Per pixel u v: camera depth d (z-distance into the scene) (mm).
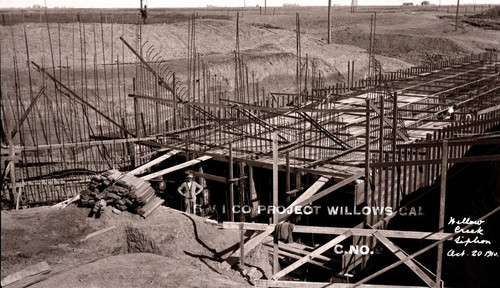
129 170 19375
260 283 12703
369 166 14930
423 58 57156
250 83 34969
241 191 17594
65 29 33750
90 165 19328
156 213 14648
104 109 24641
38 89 24547
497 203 19547
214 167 19891
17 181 16500
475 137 16500
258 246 14484
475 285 15977
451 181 19547
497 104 25953
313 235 16766
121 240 13617
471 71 37188
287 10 131250
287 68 38625
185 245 13719
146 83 26672
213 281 11852
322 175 16250
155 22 54531
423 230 18078
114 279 11500
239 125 21891
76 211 14305
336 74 41969
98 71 28797
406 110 23109
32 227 13352
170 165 20703
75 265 12367
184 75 31719
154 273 11930
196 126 21609
